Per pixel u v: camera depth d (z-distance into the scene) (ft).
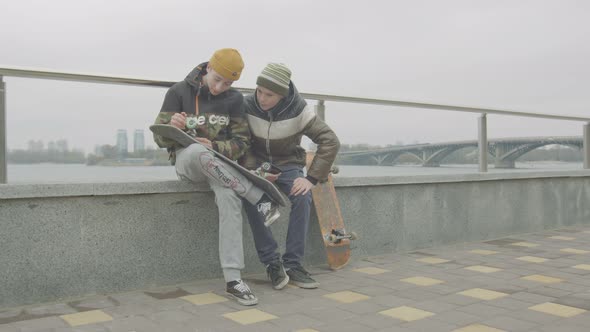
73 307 9.37
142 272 10.70
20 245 9.36
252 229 11.28
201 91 10.44
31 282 9.47
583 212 21.74
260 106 11.23
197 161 9.91
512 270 12.80
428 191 16.21
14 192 9.14
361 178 14.35
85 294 10.03
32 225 9.46
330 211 13.20
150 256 10.80
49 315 8.87
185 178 10.89
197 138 10.32
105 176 10.91
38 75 10.09
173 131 9.89
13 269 9.30
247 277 12.06
